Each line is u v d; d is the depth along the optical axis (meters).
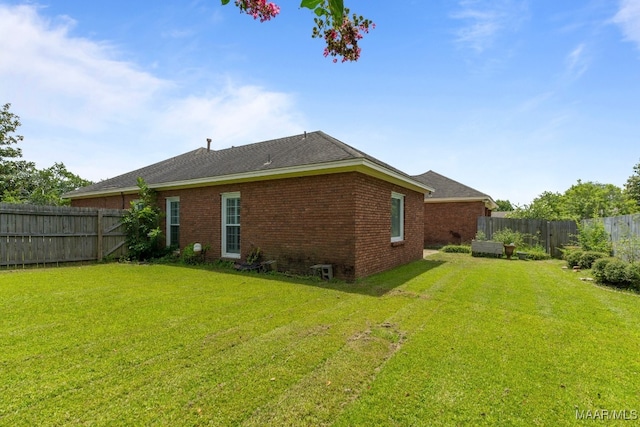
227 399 2.64
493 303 5.70
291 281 7.65
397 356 3.48
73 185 30.86
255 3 2.66
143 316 4.81
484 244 13.78
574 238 14.43
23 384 2.81
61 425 2.28
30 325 4.36
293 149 10.46
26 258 9.73
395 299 5.96
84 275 8.43
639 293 6.61
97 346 3.67
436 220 18.73
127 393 2.71
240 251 10.05
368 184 8.40
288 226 8.86
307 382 2.93
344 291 6.60
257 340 3.90
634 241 8.18
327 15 2.48
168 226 12.36
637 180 20.58
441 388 2.85
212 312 5.05
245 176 9.43
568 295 6.36
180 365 3.22
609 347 3.77
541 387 2.88
